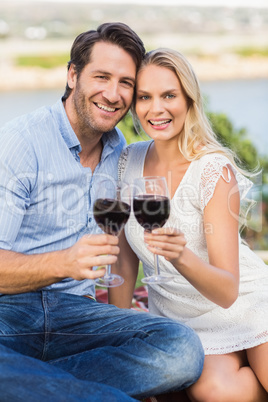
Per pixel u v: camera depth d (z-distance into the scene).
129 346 3.22
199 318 3.77
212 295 3.39
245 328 3.62
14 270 3.21
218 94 20.38
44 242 3.72
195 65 21.75
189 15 21.48
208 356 3.58
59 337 3.48
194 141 3.88
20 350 3.38
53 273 3.12
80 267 2.99
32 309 3.51
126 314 3.51
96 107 3.79
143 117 3.90
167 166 3.99
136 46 3.76
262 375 3.45
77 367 3.22
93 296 3.97
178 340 3.19
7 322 3.41
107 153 4.04
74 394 2.83
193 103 3.84
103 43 3.73
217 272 3.34
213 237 3.61
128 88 3.81
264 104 19.67
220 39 21.72
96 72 3.72
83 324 3.50
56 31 20.64
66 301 3.64
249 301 3.73
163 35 21.53
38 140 3.68
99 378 3.16
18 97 20.30
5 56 20.42
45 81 20.75
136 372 3.14
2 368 2.84
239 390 3.39
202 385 3.37
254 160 7.92
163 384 3.15
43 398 2.81
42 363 2.94
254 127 18.22
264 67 21.94
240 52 21.84
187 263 3.20
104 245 2.96
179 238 3.06
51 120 3.80
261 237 8.33
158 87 3.75
